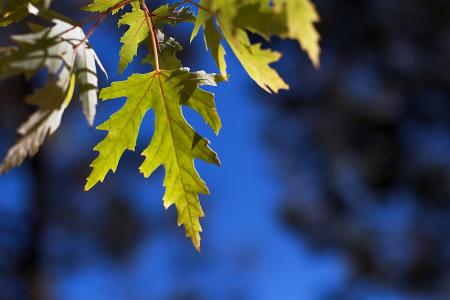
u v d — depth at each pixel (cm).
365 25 1245
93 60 111
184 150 131
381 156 1269
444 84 1270
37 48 103
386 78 1295
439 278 1235
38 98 101
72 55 108
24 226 1109
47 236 1115
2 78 99
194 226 133
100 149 130
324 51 1277
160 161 132
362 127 1276
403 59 1284
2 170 96
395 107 1284
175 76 129
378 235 1270
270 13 96
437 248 1239
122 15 131
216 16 108
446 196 1239
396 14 1243
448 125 1280
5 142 898
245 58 110
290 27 86
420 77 1273
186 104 129
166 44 135
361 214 1293
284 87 109
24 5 115
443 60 1274
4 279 1084
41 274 1098
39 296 1095
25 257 1097
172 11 131
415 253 1251
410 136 1292
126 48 134
